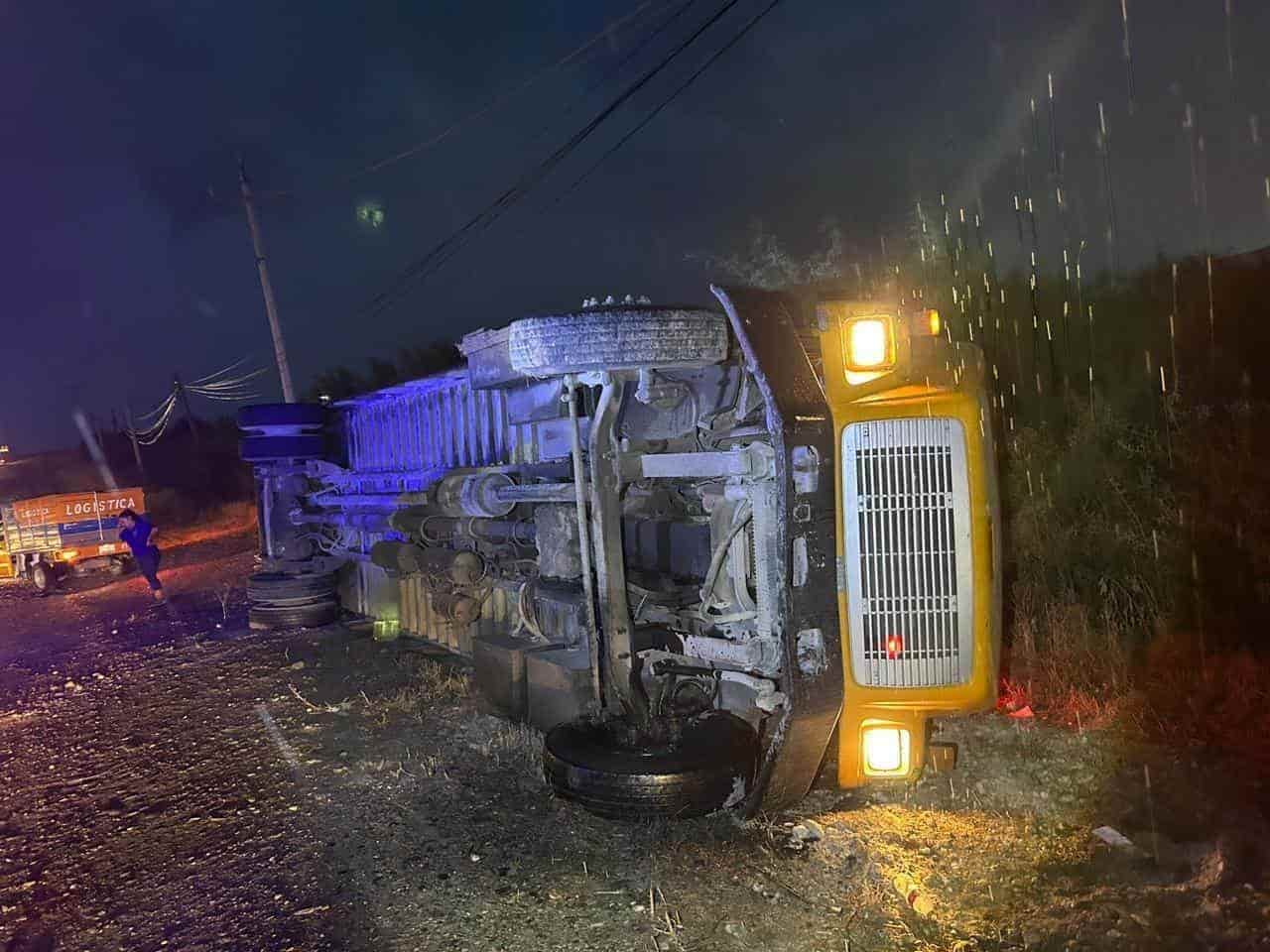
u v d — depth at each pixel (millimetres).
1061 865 3893
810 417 4324
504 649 6336
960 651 4398
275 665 9141
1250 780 4559
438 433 9445
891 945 3404
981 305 11102
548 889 4000
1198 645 6234
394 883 4207
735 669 4750
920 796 4672
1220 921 3281
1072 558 7445
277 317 18344
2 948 4020
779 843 4254
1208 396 8398
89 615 14852
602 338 4516
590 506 5422
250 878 4430
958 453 4387
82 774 6344
